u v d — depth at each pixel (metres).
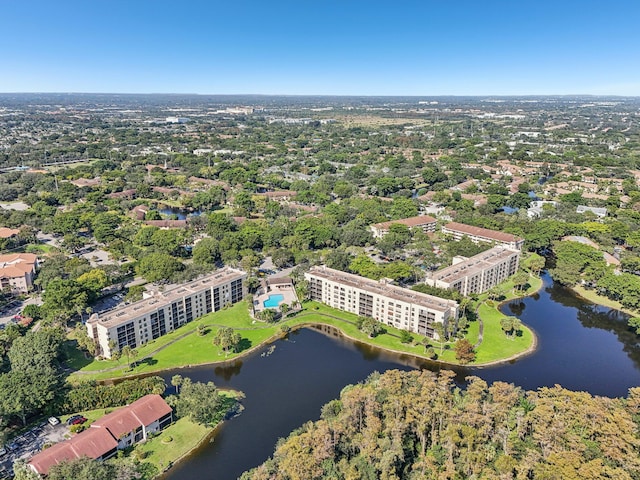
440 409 177.62
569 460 151.25
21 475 153.88
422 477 155.50
